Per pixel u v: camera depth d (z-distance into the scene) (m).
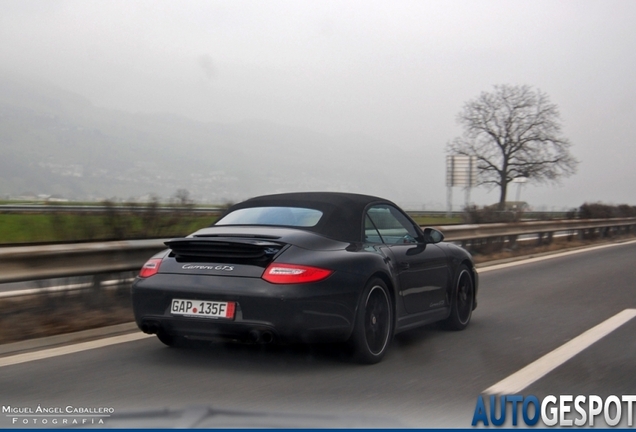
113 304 7.83
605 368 5.46
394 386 4.82
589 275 12.89
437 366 5.46
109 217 9.52
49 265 6.92
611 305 8.98
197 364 5.32
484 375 5.19
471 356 5.84
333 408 4.26
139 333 6.49
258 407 4.24
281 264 4.92
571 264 15.37
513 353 5.99
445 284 6.74
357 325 5.21
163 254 5.43
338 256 5.20
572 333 6.98
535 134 64.75
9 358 5.43
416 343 6.40
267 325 4.83
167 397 4.43
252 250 4.95
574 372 5.32
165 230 10.26
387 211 6.26
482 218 23.09
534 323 7.58
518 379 5.09
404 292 5.92
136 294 5.23
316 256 5.08
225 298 4.90
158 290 5.10
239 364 5.34
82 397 4.41
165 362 5.37
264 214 5.78
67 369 5.12
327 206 5.74
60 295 7.59
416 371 5.27
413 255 6.16
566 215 33.97
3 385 4.68
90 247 7.31
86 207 9.55
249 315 4.86
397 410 4.27
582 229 26.31
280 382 4.85
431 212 50.16
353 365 5.41
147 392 4.54
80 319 7.04
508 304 9.07
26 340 6.08
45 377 4.89
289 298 4.82
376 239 5.85
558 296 9.89
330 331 5.03
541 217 45.34
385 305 5.60
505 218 23.50
